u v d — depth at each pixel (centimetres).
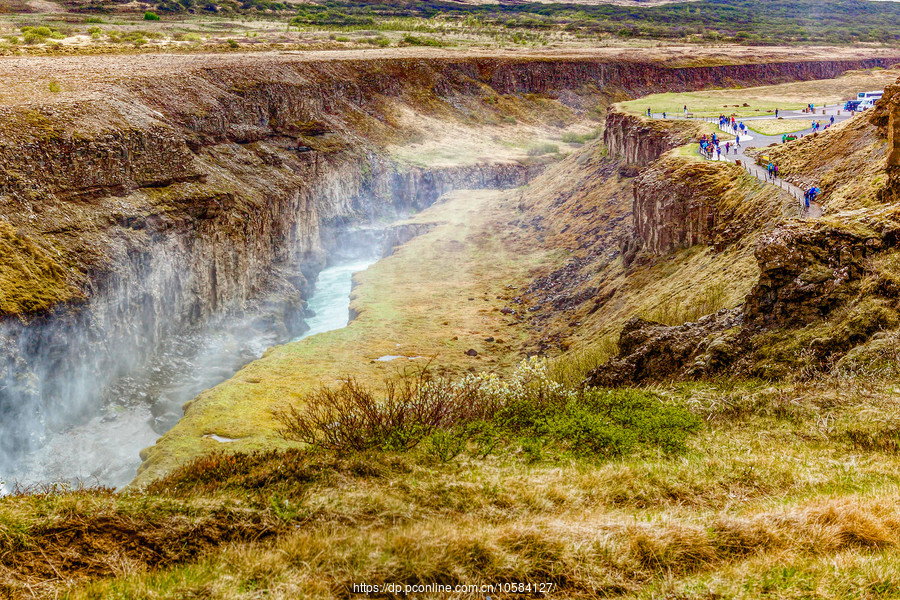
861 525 1366
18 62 10688
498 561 1304
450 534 1387
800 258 3022
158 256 6981
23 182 6053
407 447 2044
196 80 10862
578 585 1257
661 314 5269
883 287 2705
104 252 6275
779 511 1455
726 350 3095
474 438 2152
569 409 2370
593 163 12262
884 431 1944
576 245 9894
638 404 2467
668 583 1227
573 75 19788
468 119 17100
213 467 1944
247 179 9631
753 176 6303
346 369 6450
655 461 1909
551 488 1708
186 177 7919
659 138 9844
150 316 6819
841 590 1143
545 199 12181
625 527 1408
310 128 12644
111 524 1459
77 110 7200
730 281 5016
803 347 2744
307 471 1850
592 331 6700
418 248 11025
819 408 2203
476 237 11412
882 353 2405
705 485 1717
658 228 7231
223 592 1235
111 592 1237
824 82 17212
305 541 1398
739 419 2275
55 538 1390
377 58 17062
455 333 7588
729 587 1190
